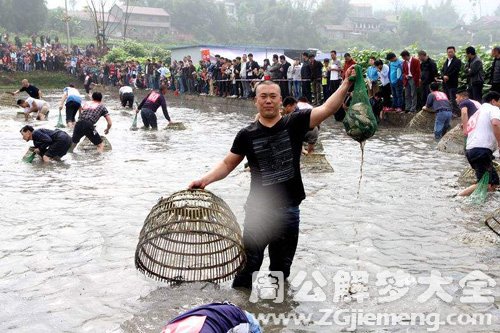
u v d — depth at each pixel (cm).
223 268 502
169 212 480
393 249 580
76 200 780
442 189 828
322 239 611
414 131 1473
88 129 1189
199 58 3709
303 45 7650
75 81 4194
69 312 449
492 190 805
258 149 459
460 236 616
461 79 1583
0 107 2294
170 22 7775
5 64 4091
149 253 507
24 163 1067
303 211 718
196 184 477
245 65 2319
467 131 789
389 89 1662
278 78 2034
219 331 300
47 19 6956
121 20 7369
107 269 531
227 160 479
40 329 423
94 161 1088
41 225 664
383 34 8175
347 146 1255
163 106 1608
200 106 2483
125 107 2428
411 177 914
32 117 1953
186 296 473
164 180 912
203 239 536
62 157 1133
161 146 1284
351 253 570
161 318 439
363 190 824
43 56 4219
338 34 8488
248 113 2120
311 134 1002
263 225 469
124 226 656
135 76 3500
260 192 465
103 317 441
